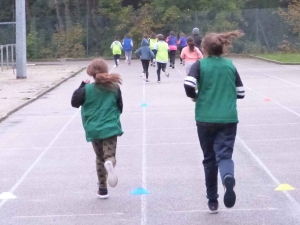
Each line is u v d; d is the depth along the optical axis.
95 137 6.49
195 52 17.80
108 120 6.51
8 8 49.03
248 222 5.96
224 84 5.82
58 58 45.09
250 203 6.64
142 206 6.67
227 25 43.94
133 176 8.09
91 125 6.50
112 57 44.62
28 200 7.09
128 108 15.30
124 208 6.62
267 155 9.20
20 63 25.81
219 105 5.79
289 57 37.88
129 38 36.78
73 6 46.38
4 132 12.32
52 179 8.10
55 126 12.84
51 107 16.09
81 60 44.25
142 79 24.78
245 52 43.47
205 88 5.83
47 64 39.50
